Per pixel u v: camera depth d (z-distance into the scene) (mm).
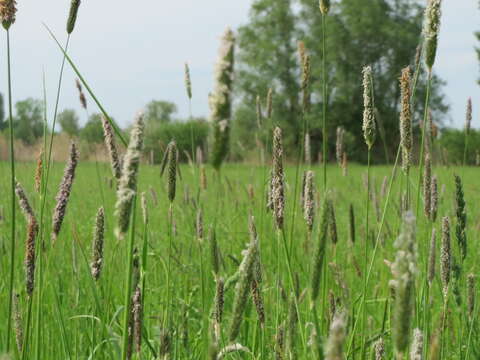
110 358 3234
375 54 67562
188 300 4434
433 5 2730
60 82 2656
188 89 4895
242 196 9961
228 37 1587
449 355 3627
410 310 1437
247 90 67188
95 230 2469
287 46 69000
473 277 3039
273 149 2371
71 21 2545
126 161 1725
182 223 8188
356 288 5066
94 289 3199
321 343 1745
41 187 2637
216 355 1732
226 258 5859
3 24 2355
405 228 1434
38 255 2633
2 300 4312
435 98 66000
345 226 8703
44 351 3262
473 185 14961
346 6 67375
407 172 2920
